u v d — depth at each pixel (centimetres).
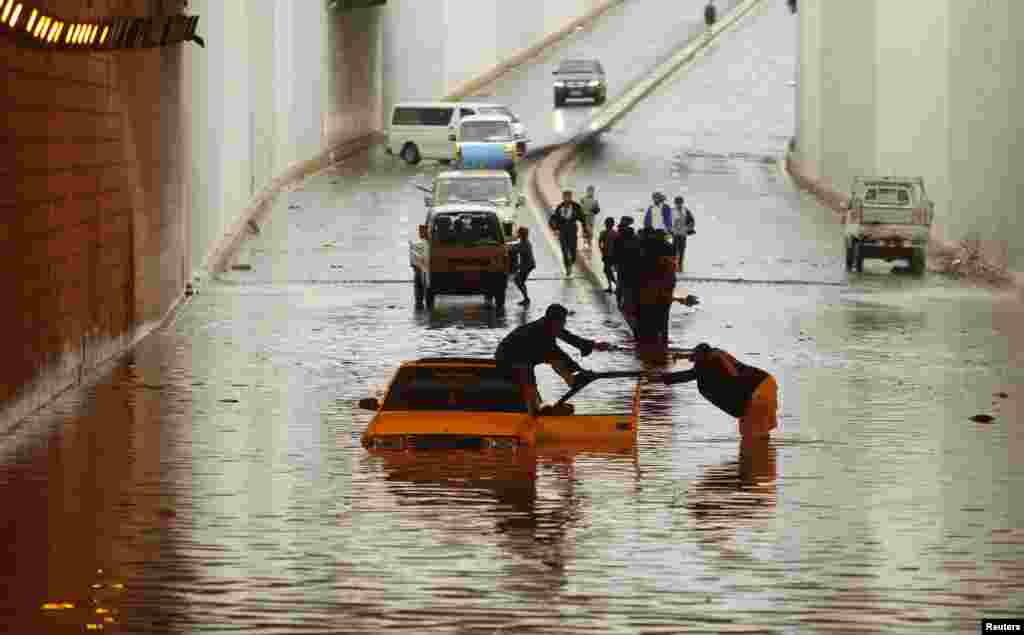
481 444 4400
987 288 10494
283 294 9931
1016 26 10269
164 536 3450
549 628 2734
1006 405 5575
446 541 3388
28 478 4147
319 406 5503
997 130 10794
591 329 8012
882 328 8138
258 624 2759
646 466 4316
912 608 2867
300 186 16112
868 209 11356
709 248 12712
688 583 3038
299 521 3603
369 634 2700
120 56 6994
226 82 12350
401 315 8775
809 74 17400
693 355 4878
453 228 8975
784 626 2747
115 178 6869
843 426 5088
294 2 16375
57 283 5669
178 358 6862
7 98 4803
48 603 2897
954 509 3778
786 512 3719
